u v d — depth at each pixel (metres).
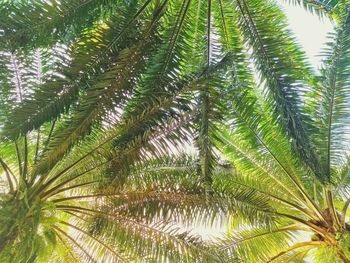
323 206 7.61
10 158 6.80
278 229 7.79
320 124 6.58
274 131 7.24
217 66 5.24
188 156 6.67
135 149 6.04
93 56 5.88
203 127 5.05
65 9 5.67
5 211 5.50
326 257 7.41
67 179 6.50
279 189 7.82
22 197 5.84
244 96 6.90
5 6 5.49
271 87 5.91
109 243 6.88
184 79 5.54
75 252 7.20
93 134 6.16
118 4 6.02
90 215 6.88
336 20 5.91
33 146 6.81
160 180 6.73
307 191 7.59
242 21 6.38
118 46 6.00
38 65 6.29
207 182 4.98
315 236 7.61
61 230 7.00
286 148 7.30
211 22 6.59
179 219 6.61
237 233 7.95
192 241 6.56
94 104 5.72
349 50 5.80
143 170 6.71
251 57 6.20
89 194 7.00
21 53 5.94
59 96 5.67
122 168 6.18
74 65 5.77
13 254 5.29
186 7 6.38
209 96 5.25
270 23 6.32
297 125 5.61
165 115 5.73
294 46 6.58
